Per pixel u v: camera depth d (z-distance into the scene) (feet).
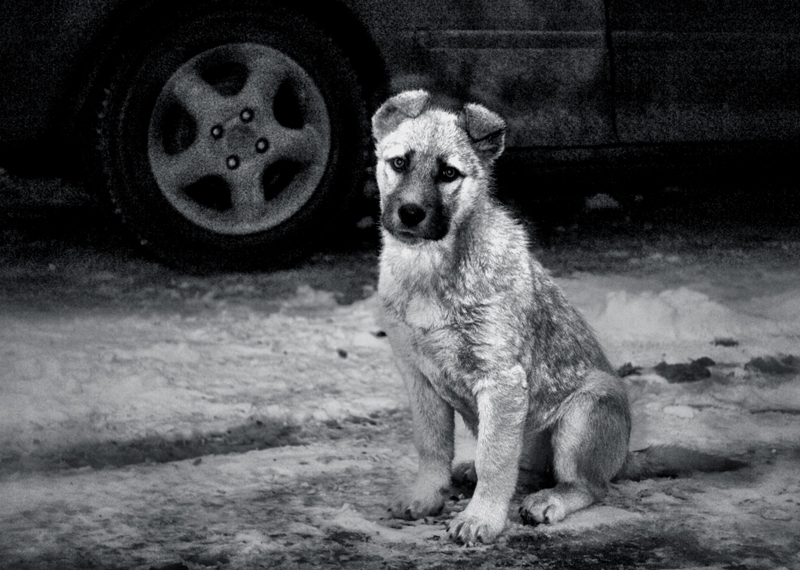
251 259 32.65
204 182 32.42
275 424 21.94
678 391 23.77
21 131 30.50
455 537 16.26
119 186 31.17
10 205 35.53
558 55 34.12
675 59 35.58
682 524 16.72
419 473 18.45
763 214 43.24
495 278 17.56
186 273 32.32
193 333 27.61
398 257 17.92
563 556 15.64
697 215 42.55
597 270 34.73
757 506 17.40
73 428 20.71
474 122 18.89
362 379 25.02
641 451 19.70
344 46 33.17
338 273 34.01
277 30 31.81
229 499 17.80
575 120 34.65
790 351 26.86
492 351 17.33
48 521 16.49
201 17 31.14
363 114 33.04
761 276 34.50
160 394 23.00
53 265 33.30
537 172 38.96
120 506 17.28
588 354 19.15
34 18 29.94
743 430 21.24
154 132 31.17
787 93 37.17
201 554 15.43
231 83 32.37
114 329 27.45
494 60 33.50
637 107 35.37
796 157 39.78
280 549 15.72
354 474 19.31
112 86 30.73
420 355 18.03
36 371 23.35
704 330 28.53
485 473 16.94
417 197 17.61
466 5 33.12
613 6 34.65
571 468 18.04
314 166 32.68
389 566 15.24
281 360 25.96
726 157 38.42
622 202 43.09
